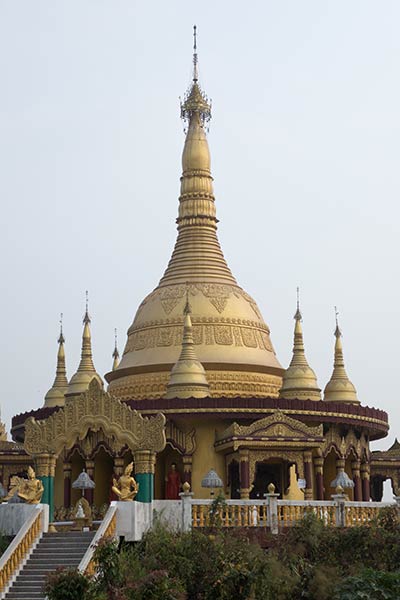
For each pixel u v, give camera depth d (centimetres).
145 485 4831
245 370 7125
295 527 4388
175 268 7712
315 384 7081
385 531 4369
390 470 7506
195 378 6700
